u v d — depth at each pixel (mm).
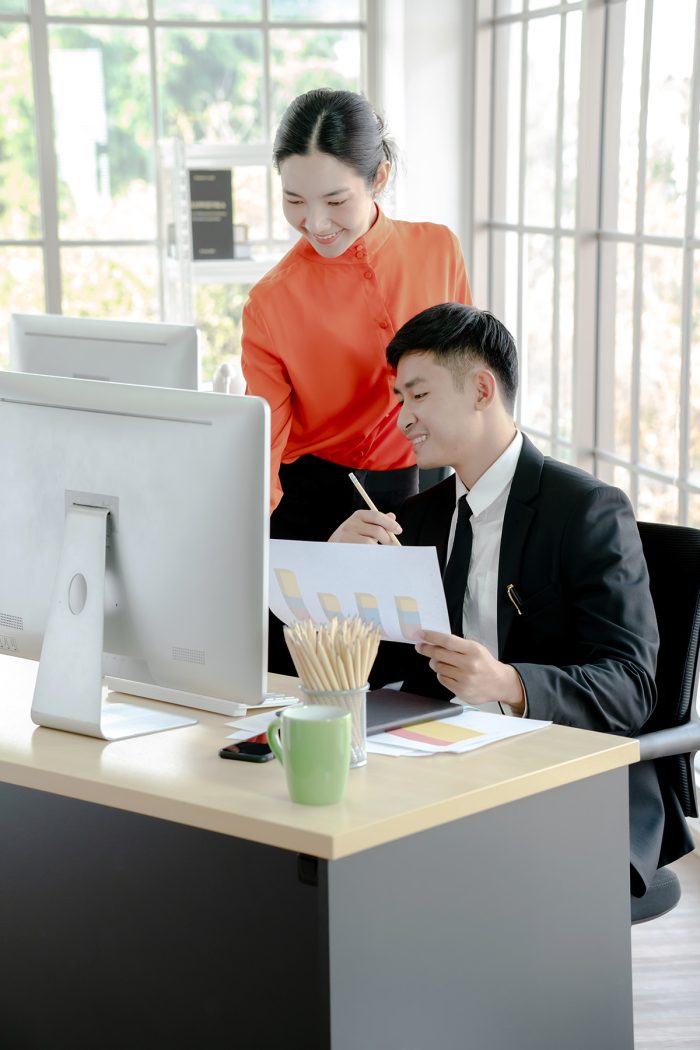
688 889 3014
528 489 2008
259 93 4406
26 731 1750
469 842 1493
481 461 2037
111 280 4418
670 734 1955
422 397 2014
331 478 2811
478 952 1514
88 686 1709
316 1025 1461
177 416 1649
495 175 4164
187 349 2117
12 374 1804
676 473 3236
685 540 2088
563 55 3676
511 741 1659
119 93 4305
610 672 1853
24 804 1754
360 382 2703
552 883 1586
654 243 3271
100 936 1695
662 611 2086
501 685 1743
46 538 1790
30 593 1821
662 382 3281
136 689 1910
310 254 2652
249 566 1626
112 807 1636
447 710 1768
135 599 1719
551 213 3816
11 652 1880
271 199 4387
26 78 4238
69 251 4363
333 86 4453
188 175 4113
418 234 2707
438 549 2189
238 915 1533
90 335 2221
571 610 1992
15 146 4270
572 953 1619
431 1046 1473
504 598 2023
